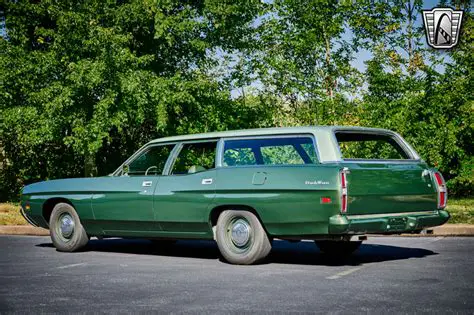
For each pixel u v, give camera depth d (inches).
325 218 272.8
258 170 295.9
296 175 282.5
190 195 316.2
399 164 298.2
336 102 706.2
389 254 338.3
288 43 735.7
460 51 717.9
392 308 197.9
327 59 738.2
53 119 692.7
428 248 363.3
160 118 681.0
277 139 298.7
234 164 309.1
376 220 278.1
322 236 280.5
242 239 299.7
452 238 418.3
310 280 253.6
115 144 888.3
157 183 331.6
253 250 296.4
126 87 674.8
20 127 739.4
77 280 264.1
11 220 567.5
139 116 692.7
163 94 688.4
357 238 278.5
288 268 288.8
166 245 414.9
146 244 422.0
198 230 316.8
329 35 725.9
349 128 295.4
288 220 283.3
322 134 285.6
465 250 350.0
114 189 347.9
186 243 426.9
